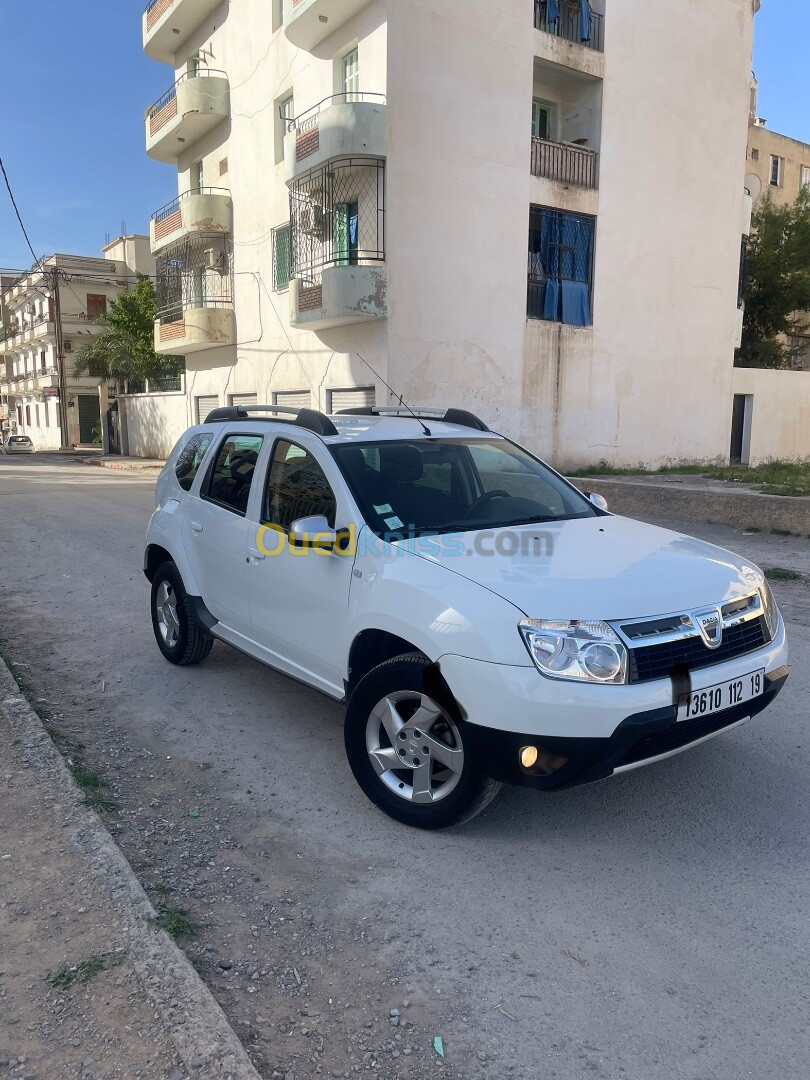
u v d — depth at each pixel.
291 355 21.11
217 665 5.79
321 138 16.58
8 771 3.94
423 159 16.69
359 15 16.78
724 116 22.11
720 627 3.29
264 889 3.09
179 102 24.14
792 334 33.34
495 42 17.44
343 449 4.22
